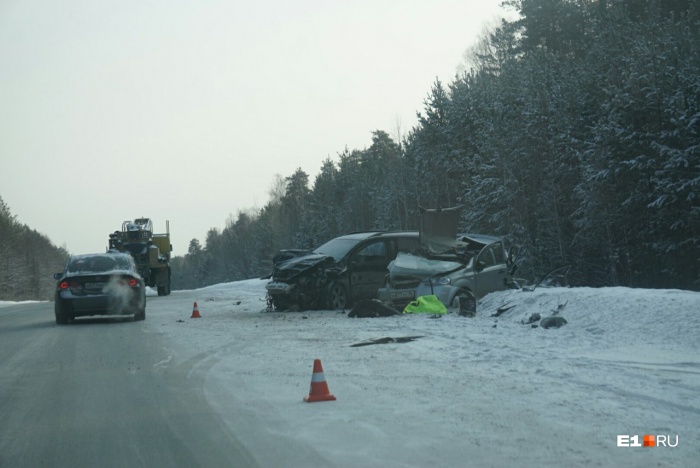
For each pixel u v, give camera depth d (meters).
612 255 28.98
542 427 6.66
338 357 11.22
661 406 7.42
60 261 167.50
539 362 10.13
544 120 33.31
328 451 6.06
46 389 9.43
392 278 18.55
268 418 7.32
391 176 58.59
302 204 106.31
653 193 25.67
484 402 7.73
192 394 8.73
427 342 12.56
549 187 32.88
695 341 11.27
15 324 20.39
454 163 46.09
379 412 7.39
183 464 5.88
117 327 17.78
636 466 5.54
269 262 105.75
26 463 6.09
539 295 16.52
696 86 25.59
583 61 36.94
